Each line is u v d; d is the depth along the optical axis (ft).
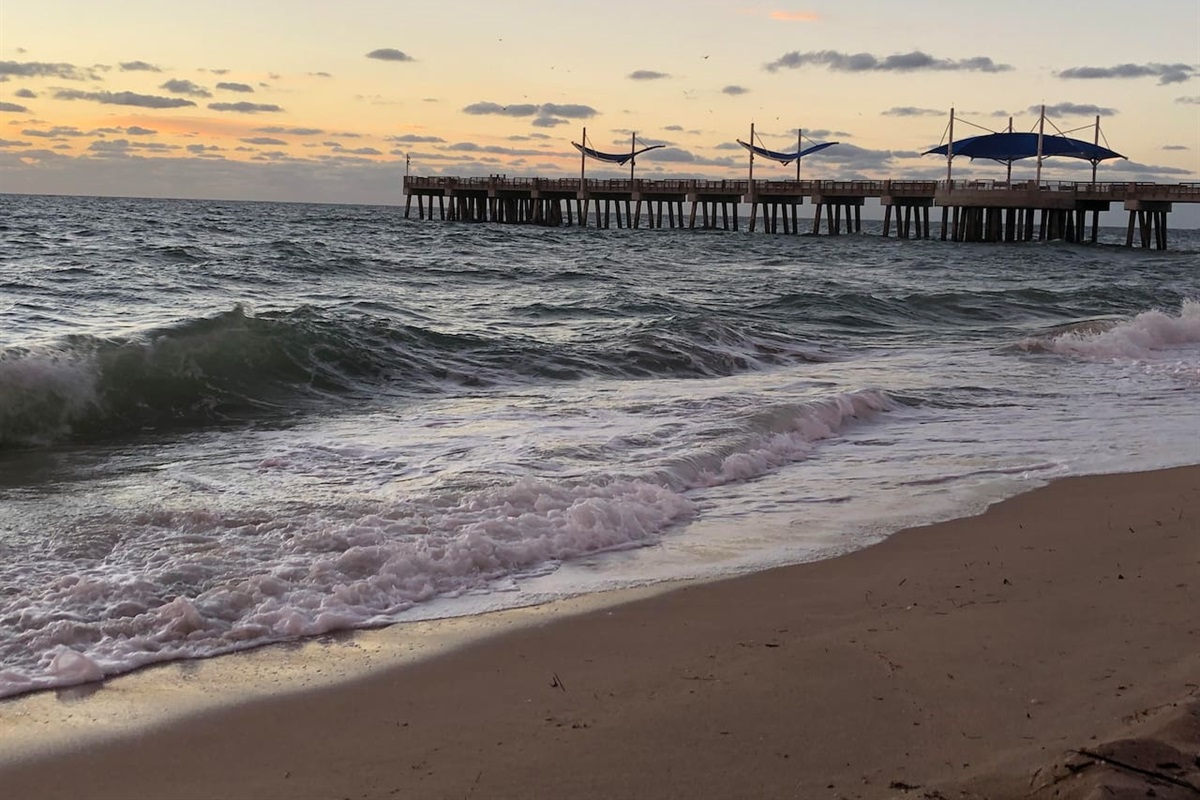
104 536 21.40
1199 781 10.42
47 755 12.94
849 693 14.16
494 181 268.00
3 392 32.19
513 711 14.03
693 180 246.68
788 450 31.91
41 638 16.37
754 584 19.67
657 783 11.84
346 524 22.22
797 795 11.41
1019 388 44.29
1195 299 89.04
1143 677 14.19
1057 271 134.00
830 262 143.33
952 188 208.23
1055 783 10.74
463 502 23.89
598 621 17.66
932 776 11.62
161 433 33.22
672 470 27.71
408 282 86.48
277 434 33.04
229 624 17.29
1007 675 14.56
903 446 32.99
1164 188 193.47
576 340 52.65
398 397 40.11
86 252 98.37
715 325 57.16
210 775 12.44
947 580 19.61
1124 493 26.71
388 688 14.93
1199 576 19.27
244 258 97.35
